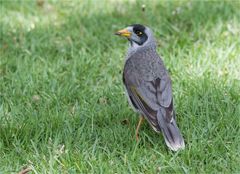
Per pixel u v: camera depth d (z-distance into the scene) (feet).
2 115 40.47
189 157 35.37
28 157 36.01
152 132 38.70
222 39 49.93
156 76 38.06
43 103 42.39
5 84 45.39
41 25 54.60
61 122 39.40
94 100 42.57
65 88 43.78
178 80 44.37
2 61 48.24
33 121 39.24
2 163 35.65
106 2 58.90
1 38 52.31
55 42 51.83
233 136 37.58
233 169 34.30
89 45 51.39
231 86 43.09
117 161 35.37
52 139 38.19
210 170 34.45
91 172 34.42
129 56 41.70
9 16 56.59
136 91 37.88
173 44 50.01
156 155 36.06
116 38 51.75
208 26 52.16
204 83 43.24
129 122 39.99
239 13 54.03
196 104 40.75
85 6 57.93
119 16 55.93
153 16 55.06
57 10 58.13
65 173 34.40
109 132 38.52
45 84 44.73
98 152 36.60
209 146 36.40
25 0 59.47
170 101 36.86
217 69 45.83
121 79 45.42
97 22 54.60
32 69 46.73
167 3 57.82
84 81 45.42
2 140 37.88
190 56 47.57
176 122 39.24
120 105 41.55
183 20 54.08
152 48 41.45
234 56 47.09
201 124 38.91
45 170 34.40
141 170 34.83
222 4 55.57
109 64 47.60
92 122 39.29
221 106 40.83
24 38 52.19
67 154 35.81
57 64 47.60
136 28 41.47
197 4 56.59
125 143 37.68
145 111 36.70
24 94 43.29
